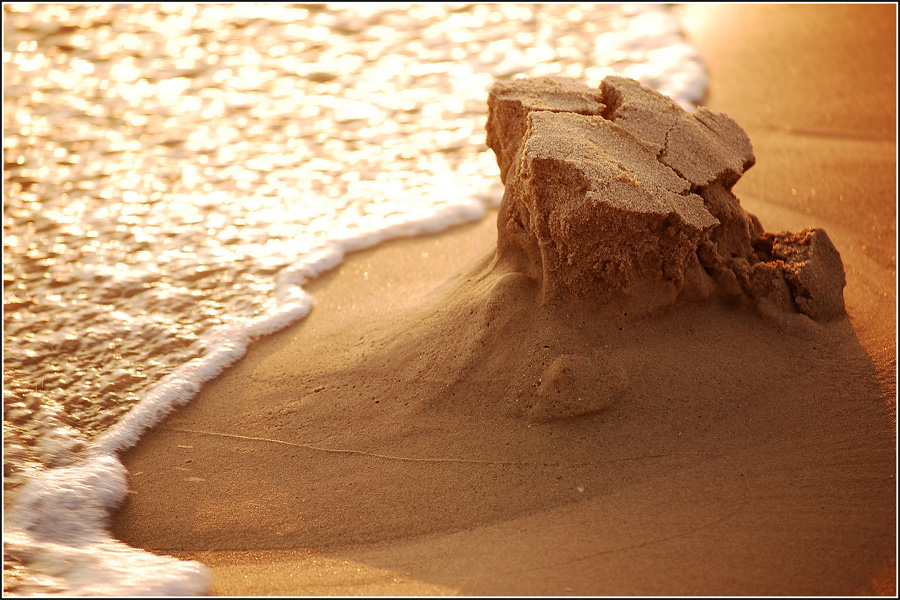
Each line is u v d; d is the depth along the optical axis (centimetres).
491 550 505
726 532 501
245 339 746
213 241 897
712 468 547
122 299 804
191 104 1170
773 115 1086
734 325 630
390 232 904
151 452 627
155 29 1365
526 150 569
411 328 672
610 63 1252
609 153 592
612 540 502
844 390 600
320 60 1291
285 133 1109
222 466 605
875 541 491
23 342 742
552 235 583
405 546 519
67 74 1230
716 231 636
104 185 991
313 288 823
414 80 1236
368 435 604
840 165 959
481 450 573
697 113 667
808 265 648
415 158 1056
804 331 631
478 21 1409
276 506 563
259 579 507
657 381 588
